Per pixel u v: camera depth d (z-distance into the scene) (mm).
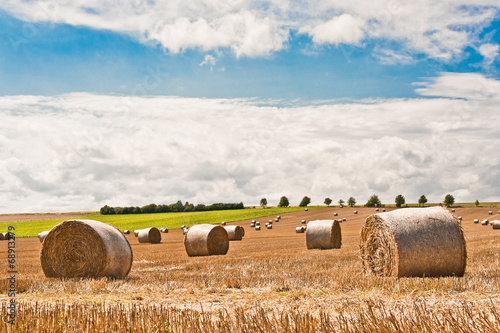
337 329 6699
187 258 25062
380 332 6262
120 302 10172
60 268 16109
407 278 12445
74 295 11398
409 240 13383
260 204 141000
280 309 8914
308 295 10352
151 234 47781
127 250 16531
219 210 110312
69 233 16094
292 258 21406
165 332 6793
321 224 30422
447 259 13344
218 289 11594
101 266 15625
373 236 14523
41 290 12234
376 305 8492
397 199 124438
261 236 51938
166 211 109750
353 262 18516
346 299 9680
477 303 8781
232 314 8523
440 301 9047
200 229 28562
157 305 9789
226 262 20469
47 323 7254
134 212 108312
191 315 7684
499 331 6234
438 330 6254
